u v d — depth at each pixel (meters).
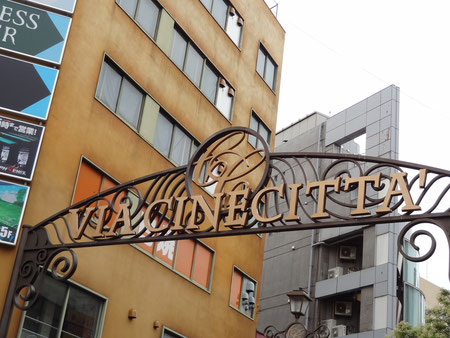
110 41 19.09
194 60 23.16
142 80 20.20
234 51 25.62
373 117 40.62
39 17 17.50
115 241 11.20
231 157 24.45
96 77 18.33
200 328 20.92
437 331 22.73
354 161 9.77
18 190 15.66
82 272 16.88
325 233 39.69
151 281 19.16
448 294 23.50
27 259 11.95
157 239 10.85
